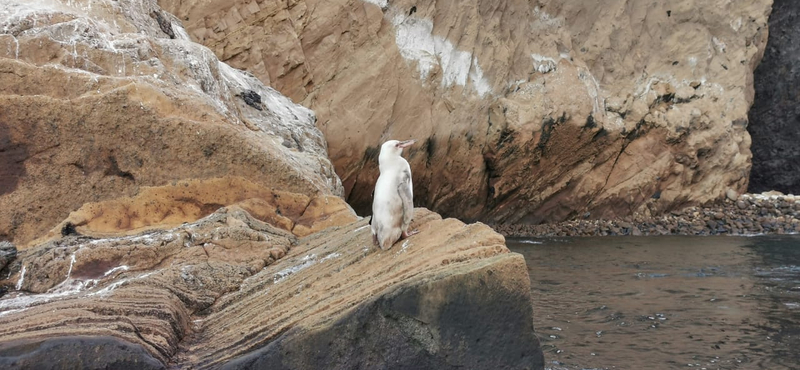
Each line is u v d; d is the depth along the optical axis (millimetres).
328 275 6121
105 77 8500
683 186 21625
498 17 19906
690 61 22344
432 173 19062
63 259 6543
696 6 22359
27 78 8164
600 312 8883
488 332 5457
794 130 24531
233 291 6586
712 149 21781
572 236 18984
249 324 5723
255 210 8352
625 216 21000
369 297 5430
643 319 8469
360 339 5312
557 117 19781
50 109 7922
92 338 4949
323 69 17141
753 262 13164
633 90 21578
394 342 5328
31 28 8867
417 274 5527
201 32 15469
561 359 6828
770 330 7836
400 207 5984
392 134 18094
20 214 7672
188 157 8375
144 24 11156
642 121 21016
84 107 8039
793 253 14398
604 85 21516
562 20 21203
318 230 8531
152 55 9570
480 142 19562
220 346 5559
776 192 23234
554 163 20406
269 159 8656
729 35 22688
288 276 6543
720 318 8445
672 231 19453
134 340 5098
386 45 17938
